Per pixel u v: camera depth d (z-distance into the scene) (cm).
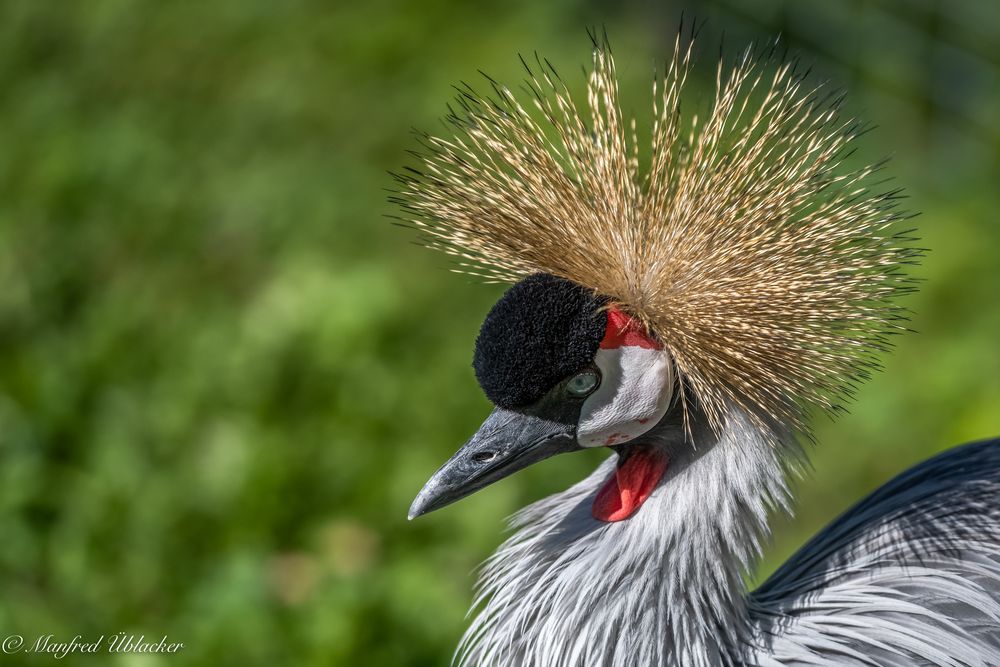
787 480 454
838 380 428
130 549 714
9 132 1116
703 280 425
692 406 436
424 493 440
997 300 986
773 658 439
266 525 744
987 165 1168
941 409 895
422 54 1220
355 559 730
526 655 454
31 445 773
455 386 859
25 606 664
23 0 1283
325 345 880
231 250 991
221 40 1239
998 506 480
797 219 444
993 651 443
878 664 436
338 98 1158
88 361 853
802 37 1241
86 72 1202
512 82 1144
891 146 1174
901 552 470
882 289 424
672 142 445
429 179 470
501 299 431
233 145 1103
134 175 1062
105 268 971
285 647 658
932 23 1230
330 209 1027
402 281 948
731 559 438
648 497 445
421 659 661
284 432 813
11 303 912
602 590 436
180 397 833
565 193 448
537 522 485
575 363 423
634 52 1183
